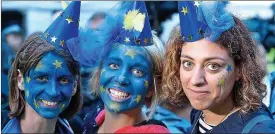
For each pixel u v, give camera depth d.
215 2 1.97
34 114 2.17
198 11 1.95
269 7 3.40
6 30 3.47
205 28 1.93
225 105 2.02
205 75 1.93
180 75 2.00
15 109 2.19
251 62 2.01
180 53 2.06
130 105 2.03
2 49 3.21
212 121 2.06
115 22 2.08
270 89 2.43
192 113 2.34
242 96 1.99
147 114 2.22
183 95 2.14
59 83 2.13
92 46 2.09
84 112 2.51
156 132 1.97
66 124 2.30
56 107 2.13
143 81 2.04
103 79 2.05
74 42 2.11
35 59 2.10
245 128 1.91
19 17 3.76
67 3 2.19
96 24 3.11
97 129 2.18
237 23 2.02
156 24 3.56
